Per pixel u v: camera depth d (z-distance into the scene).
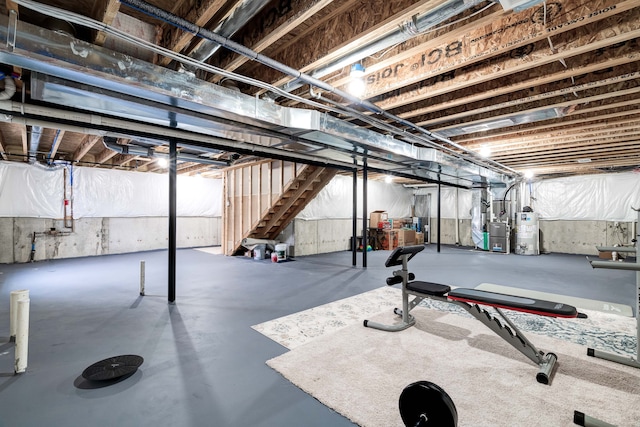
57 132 4.54
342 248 9.33
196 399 1.88
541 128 4.18
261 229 7.85
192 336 2.81
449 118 3.69
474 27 2.03
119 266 6.33
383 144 4.18
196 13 1.94
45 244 7.08
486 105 3.41
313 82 2.61
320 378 2.11
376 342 2.68
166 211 9.08
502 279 5.24
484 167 7.12
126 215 8.25
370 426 1.65
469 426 1.65
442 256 7.99
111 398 1.88
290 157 5.12
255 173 7.31
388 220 9.77
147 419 1.70
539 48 2.38
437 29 2.12
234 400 1.88
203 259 7.37
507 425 1.66
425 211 11.84
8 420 1.67
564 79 2.96
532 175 8.66
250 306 3.70
